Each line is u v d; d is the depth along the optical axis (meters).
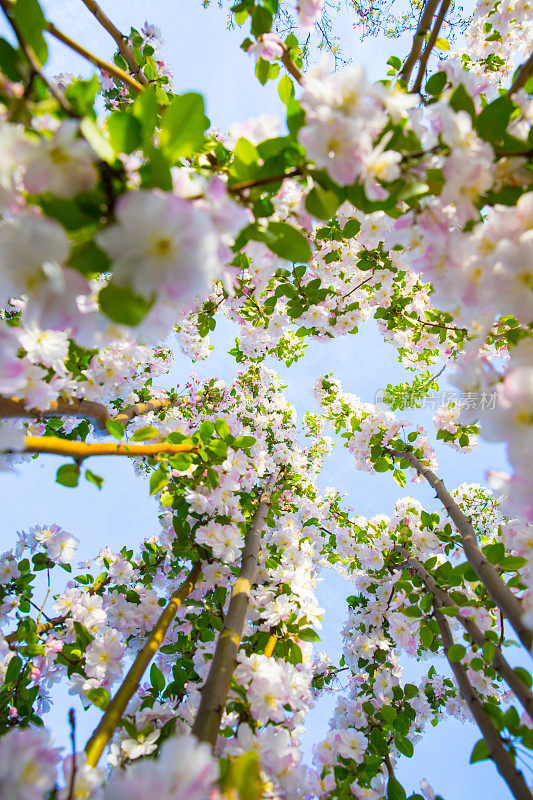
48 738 0.30
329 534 1.30
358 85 0.27
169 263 0.22
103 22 0.53
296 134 0.31
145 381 1.29
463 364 0.29
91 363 0.48
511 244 0.27
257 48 0.44
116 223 0.23
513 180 0.30
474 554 0.54
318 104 0.28
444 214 0.31
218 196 0.24
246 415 1.36
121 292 0.22
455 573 0.59
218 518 0.69
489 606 0.65
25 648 0.59
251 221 0.30
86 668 0.57
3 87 0.24
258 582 0.76
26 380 0.35
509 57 0.95
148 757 0.46
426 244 0.32
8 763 0.27
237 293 0.78
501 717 0.45
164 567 0.87
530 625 0.25
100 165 0.22
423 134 0.31
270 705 0.43
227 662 0.44
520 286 0.27
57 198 0.22
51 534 0.76
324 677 0.98
